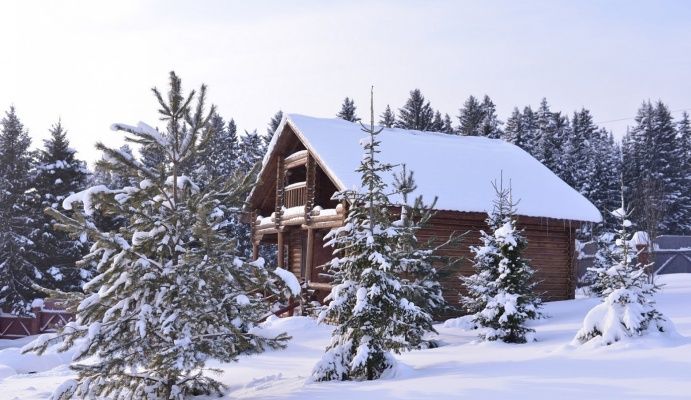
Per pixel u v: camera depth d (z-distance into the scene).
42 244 35.19
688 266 33.12
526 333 13.44
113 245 9.19
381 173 21.84
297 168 28.72
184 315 9.17
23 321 32.09
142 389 9.48
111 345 9.08
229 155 56.88
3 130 40.91
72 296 9.53
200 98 10.09
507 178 24.64
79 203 9.62
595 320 10.89
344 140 24.09
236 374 12.22
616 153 67.69
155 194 10.03
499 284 13.89
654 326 10.71
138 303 9.40
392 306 10.16
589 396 6.74
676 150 68.44
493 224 17.19
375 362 9.87
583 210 23.53
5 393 11.88
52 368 16.88
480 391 7.53
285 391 9.43
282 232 26.80
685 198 60.84
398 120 70.25
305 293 23.27
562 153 64.38
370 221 10.45
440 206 20.86
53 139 38.06
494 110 79.12
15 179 39.03
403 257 11.43
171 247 9.77
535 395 7.02
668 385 6.96
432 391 7.86
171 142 9.98
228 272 9.60
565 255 23.75
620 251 16.70
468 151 27.17
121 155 9.63
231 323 9.55
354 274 10.59
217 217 9.88
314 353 14.55
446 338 15.29
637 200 36.78
